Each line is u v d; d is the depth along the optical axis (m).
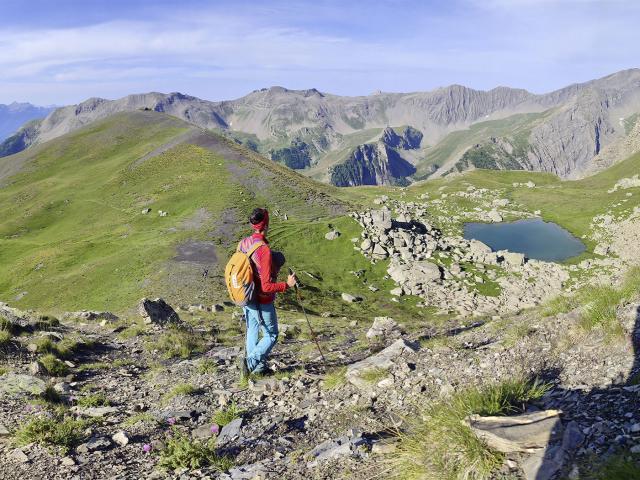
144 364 16.41
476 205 170.25
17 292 89.75
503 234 134.50
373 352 13.87
